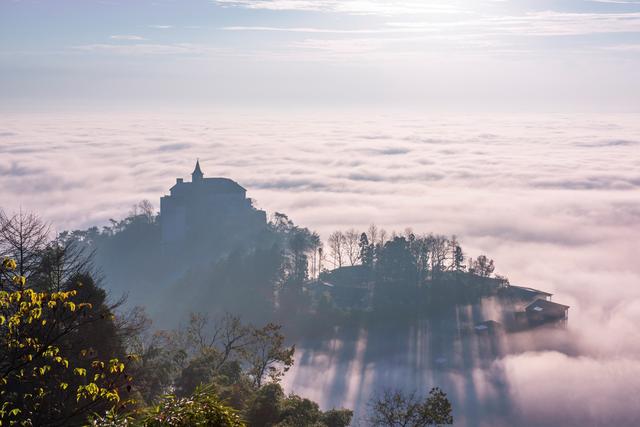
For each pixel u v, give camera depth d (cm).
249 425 5588
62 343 4384
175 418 2256
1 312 2845
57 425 3519
